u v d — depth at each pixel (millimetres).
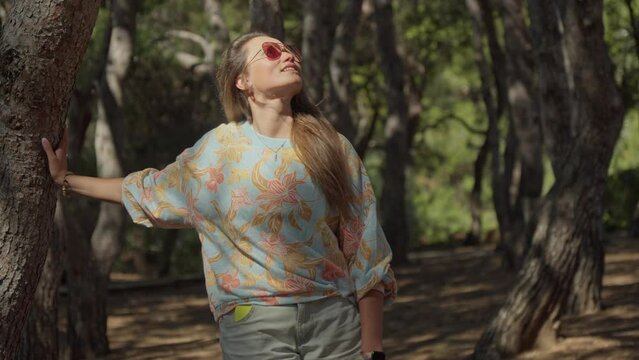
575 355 7758
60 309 15039
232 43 3143
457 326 10680
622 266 13281
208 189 3025
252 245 2969
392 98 19672
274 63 3029
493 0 23688
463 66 28531
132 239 24688
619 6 21797
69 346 11070
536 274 8109
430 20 25578
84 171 20797
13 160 3154
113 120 11867
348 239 3031
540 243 8195
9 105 3117
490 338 8125
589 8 7605
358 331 3031
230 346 3008
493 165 20016
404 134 19656
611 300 9844
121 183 3148
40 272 3332
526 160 15242
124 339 12500
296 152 2992
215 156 3043
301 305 2945
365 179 3094
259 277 2961
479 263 17266
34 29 3072
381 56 19703
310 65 13484
